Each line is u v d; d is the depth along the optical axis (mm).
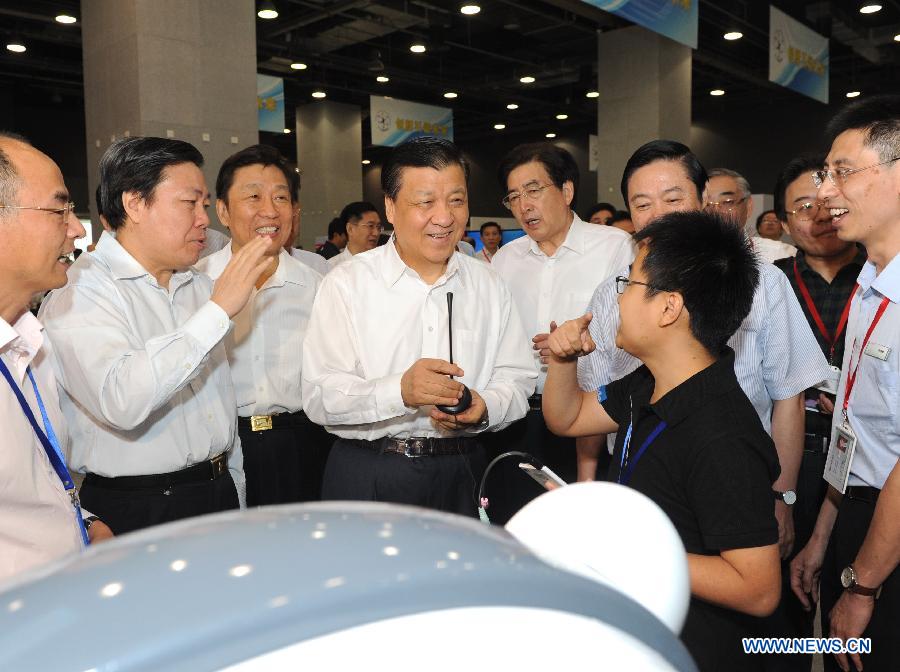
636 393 1238
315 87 14516
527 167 2414
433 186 1686
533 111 17578
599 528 525
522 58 13539
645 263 1120
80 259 1605
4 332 1168
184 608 331
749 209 2832
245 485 2145
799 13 10844
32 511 1208
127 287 1631
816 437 2148
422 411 1715
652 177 1765
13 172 1156
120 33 6207
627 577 506
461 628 325
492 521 2238
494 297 1919
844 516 1560
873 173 1322
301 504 502
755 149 16406
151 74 6121
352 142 15570
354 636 310
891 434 1432
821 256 2236
